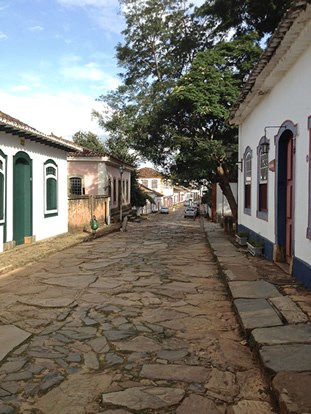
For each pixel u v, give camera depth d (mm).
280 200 9078
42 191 14672
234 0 18672
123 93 28594
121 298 7020
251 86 9602
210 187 32938
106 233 19703
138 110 25688
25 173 13461
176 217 45906
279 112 8844
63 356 4488
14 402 3502
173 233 20969
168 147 19047
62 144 14867
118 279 8633
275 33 6629
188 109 17734
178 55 23250
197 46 22562
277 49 7238
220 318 5875
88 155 26344
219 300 6875
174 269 9820
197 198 115375
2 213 11703
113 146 37719
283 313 5363
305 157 7043
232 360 4367
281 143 8930
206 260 11242
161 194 70000
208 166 17750
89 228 19906
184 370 4113
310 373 3580
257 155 11391
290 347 4184
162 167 20516
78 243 15086
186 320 5781
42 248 12797
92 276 8969
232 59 17859
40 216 14531
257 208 11430
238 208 15180
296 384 3383
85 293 7387
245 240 12875
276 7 17047
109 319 5828
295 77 7621
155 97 23656
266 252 10195
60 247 13258
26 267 10133
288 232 8961
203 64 16859
